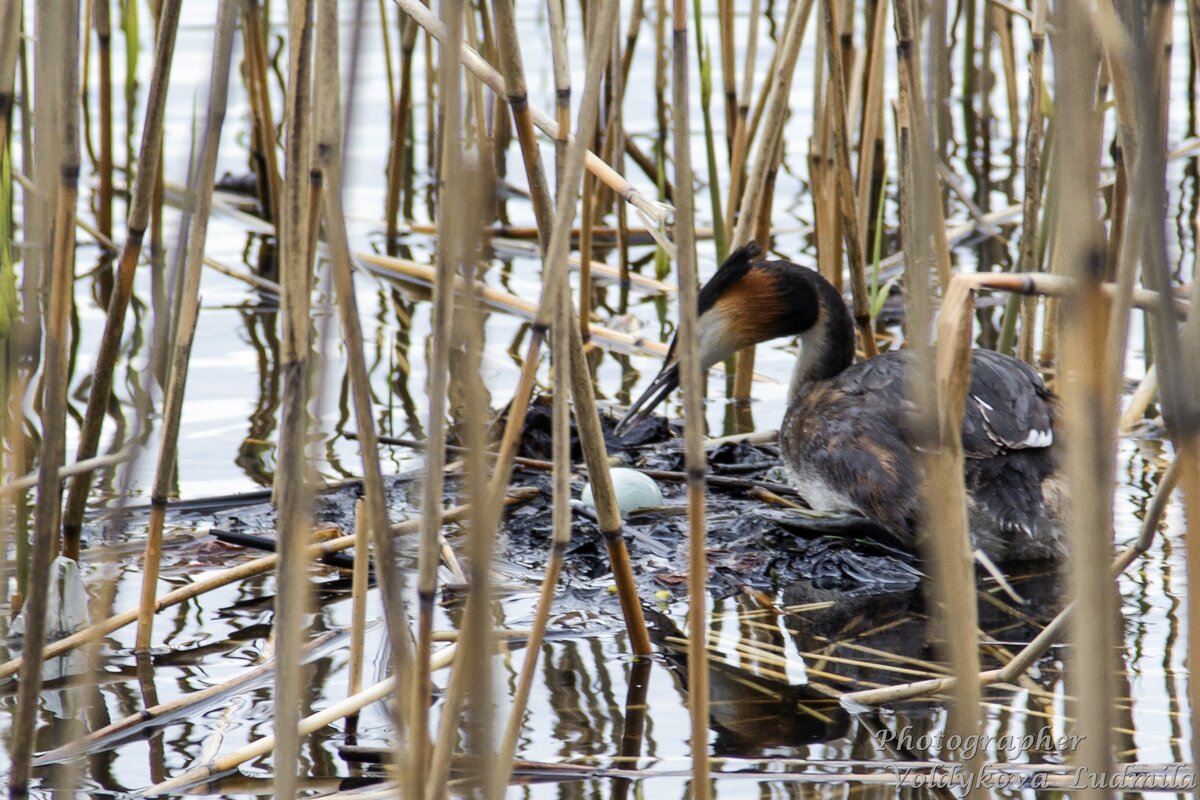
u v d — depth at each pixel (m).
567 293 5.61
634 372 12.28
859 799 6.28
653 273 14.69
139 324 12.95
